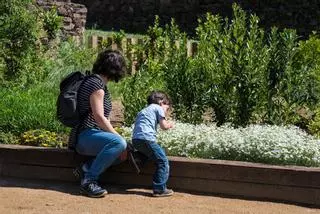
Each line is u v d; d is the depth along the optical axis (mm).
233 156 7902
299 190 7133
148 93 9617
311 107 9852
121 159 7465
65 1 16359
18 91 11375
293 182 7137
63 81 7465
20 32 12398
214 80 9500
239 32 9461
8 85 11914
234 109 9391
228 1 22344
